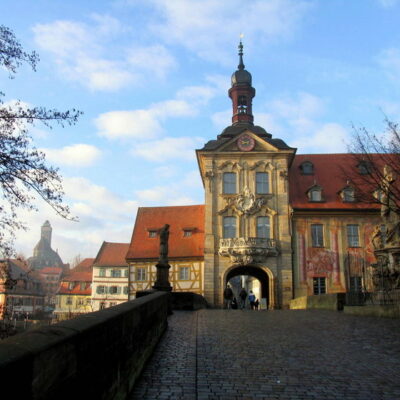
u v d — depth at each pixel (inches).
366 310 829.8
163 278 826.8
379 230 897.5
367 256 1611.7
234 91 1916.8
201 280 1779.0
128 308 252.1
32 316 2357.3
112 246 3043.8
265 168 1699.1
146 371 322.3
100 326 174.9
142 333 314.7
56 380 127.2
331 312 946.7
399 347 454.3
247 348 438.6
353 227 1647.4
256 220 1657.2
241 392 281.4
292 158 1748.3
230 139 1715.1
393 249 845.8
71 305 3511.3
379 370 350.0
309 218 1652.3
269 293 1592.0
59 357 129.6
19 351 108.8
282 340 497.4
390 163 1084.5
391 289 838.5
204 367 346.0
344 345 465.7
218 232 1648.6
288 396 275.7
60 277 5531.5
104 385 182.1
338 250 1624.0
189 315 839.1
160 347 425.7
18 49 494.3
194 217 2022.6
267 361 376.2
